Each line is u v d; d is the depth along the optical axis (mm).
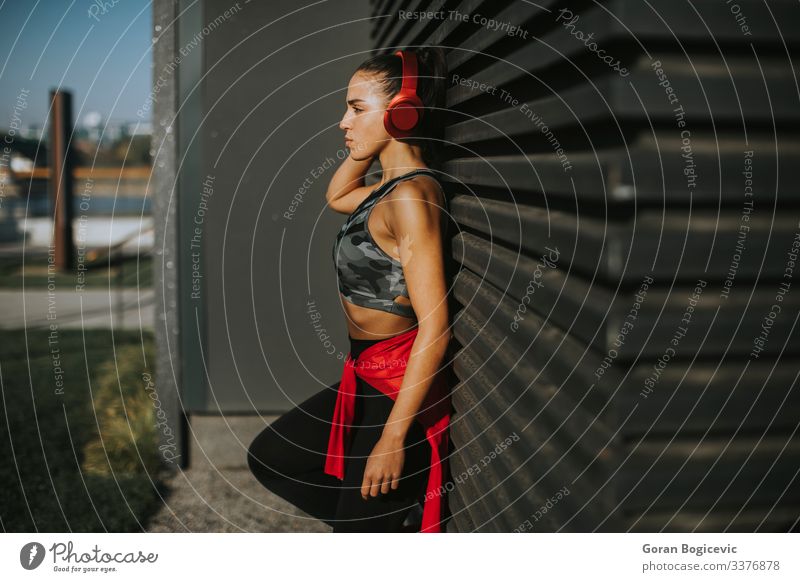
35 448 4078
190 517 3395
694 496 1007
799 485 1021
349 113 1859
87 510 3311
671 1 907
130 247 14344
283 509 3557
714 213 951
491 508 1535
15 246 15445
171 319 4152
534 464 1272
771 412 1005
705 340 971
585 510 1051
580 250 1029
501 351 1484
